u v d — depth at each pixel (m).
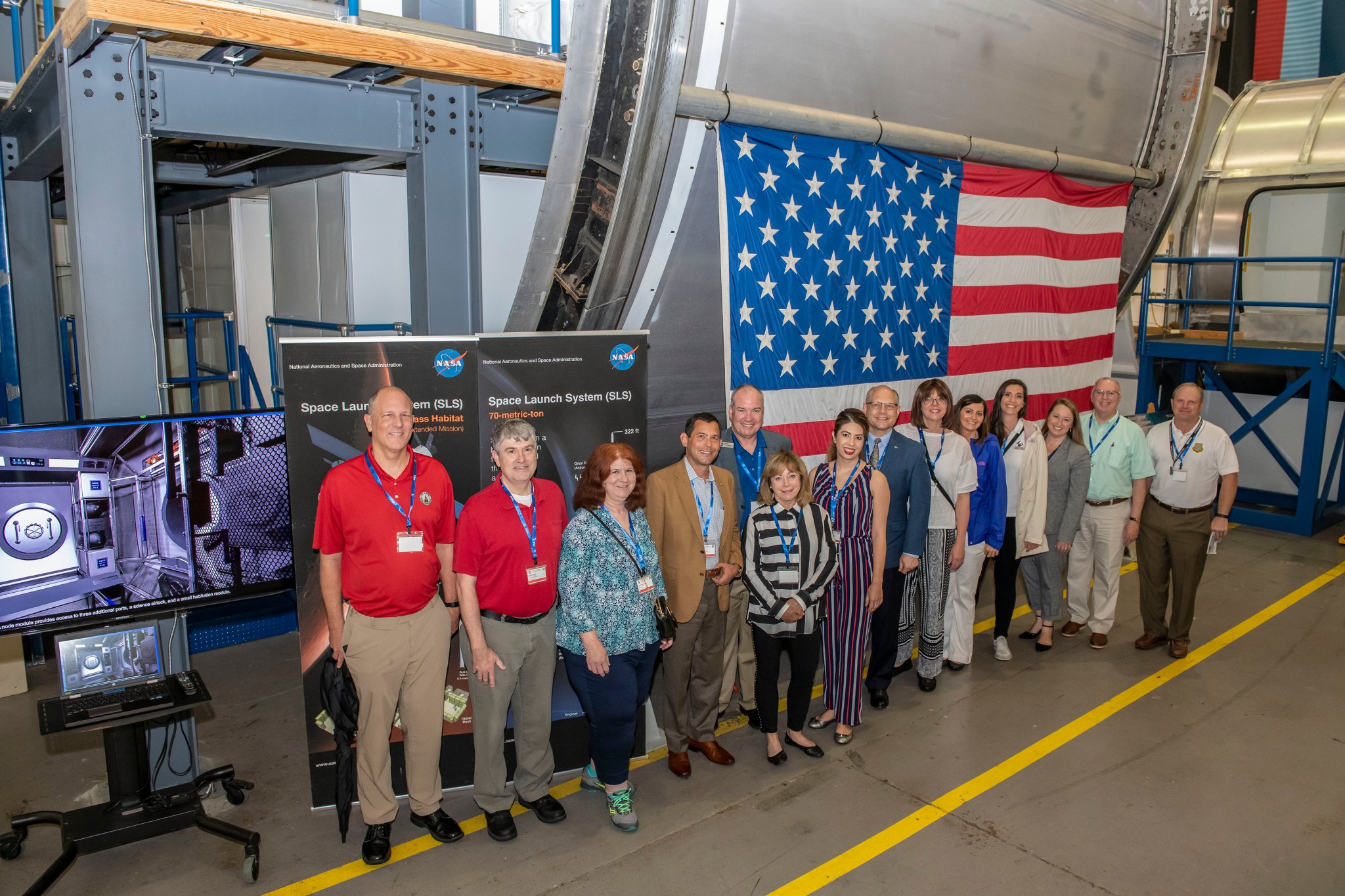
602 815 3.70
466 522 3.28
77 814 3.34
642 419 4.04
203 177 6.04
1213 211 9.44
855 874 3.29
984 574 6.98
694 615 3.79
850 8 4.74
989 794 3.84
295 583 3.58
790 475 3.72
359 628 3.25
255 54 3.43
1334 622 5.95
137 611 3.33
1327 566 7.17
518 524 3.32
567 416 3.88
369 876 3.27
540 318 4.46
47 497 3.11
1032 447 5.04
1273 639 5.66
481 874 3.29
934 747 4.25
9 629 3.09
